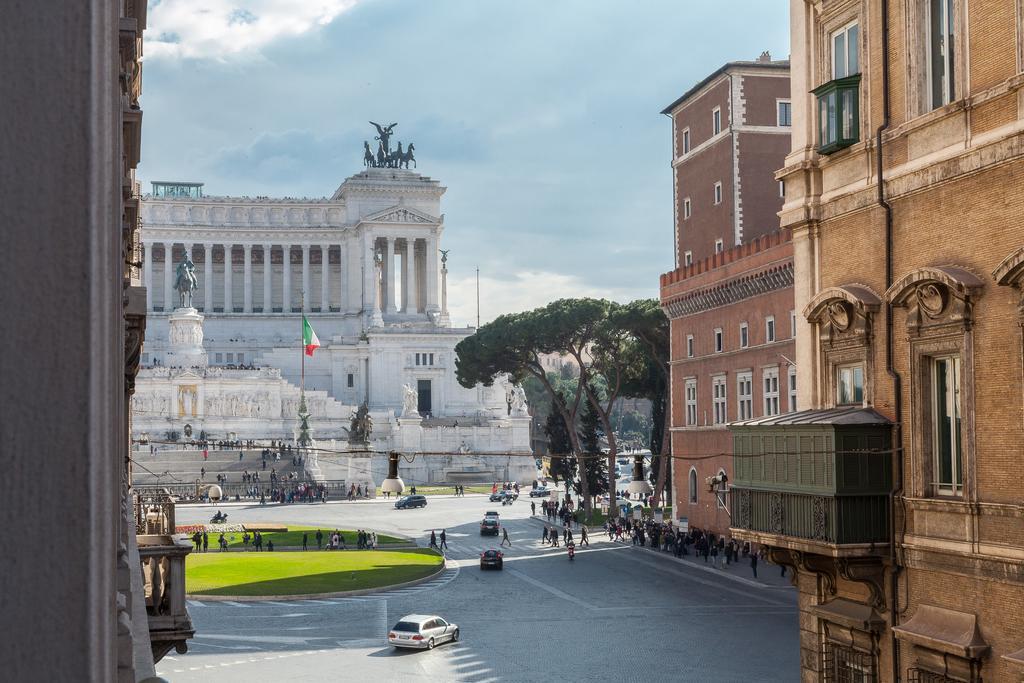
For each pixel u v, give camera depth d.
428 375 196.75
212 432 171.50
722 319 86.75
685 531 94.94
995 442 21.89
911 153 25.05
